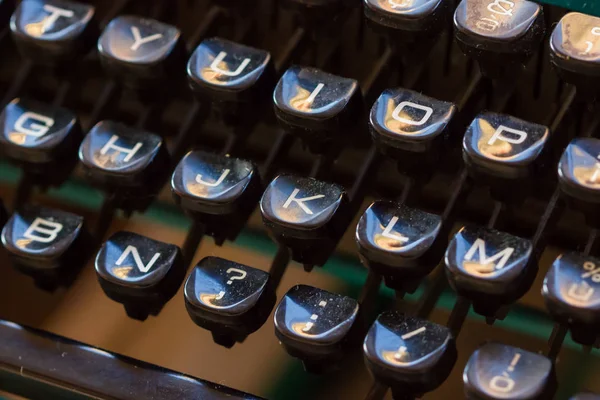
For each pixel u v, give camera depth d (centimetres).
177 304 32
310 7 28
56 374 27
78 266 29
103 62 29
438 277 28
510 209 27
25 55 30
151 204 32
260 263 33
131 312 28
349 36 31
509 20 27
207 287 27
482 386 25
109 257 28
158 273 27
